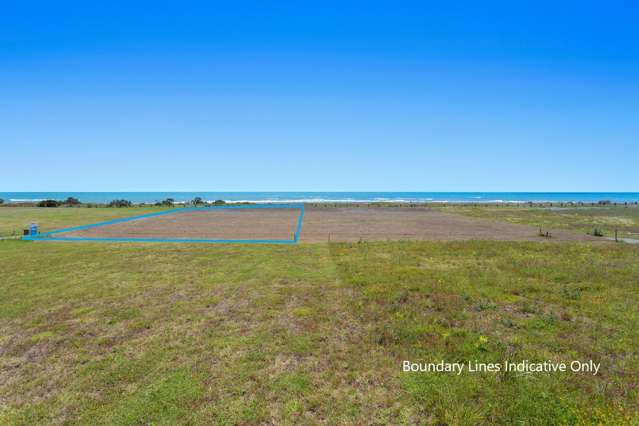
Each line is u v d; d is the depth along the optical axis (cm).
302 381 454
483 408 388
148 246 1597
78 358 528
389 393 424
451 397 409
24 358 531
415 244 1642
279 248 1545
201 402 413
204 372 481
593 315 689
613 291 857
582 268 1094
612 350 532
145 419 385
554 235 2138
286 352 538
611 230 2442
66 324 662
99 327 648
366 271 1065
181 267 1148
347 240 1880
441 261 1235
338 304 762
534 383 435
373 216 3700
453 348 536
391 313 702
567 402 393
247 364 501
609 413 371
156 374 478
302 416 385
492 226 2697
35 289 894
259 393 429
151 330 632
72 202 5009
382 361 504
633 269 1085
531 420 363
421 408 393
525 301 781
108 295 843
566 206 5994
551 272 1041
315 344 563
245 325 650
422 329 611
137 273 1065
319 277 1006
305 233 2233
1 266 1156
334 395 423
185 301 797
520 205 6275
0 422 383
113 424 378
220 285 929
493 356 509
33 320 683
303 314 702
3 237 1953
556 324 638
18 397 431
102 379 467
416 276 995
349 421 375
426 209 4988
